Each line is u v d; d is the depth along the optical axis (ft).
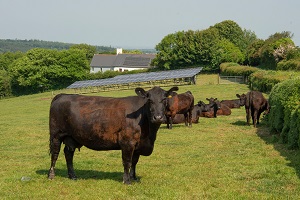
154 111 29.04
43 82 280.72
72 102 32.01
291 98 47.65
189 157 42.70
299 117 40.98
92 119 31.01
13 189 30.17
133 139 30.37
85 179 33.12
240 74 201.98
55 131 32.55
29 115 118.01
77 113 31.42
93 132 31.04
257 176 32.96
